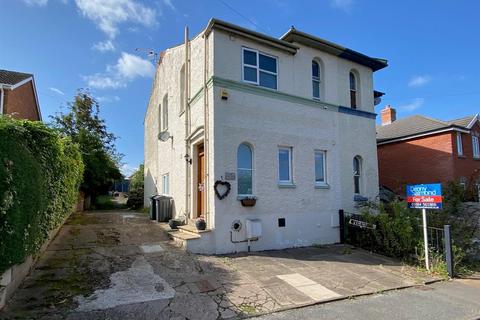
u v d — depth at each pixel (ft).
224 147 30.53
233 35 32.48
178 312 16.79
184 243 27.99
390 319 17.17
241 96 32.12
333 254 31.48
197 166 36.55
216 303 18.11
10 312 15.44
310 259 28.96
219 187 29.68
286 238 33.55
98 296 17.95
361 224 34.94
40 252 23.24
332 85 40.24
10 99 58.13
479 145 68.44
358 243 35.55
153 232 34.04
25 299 16.90
